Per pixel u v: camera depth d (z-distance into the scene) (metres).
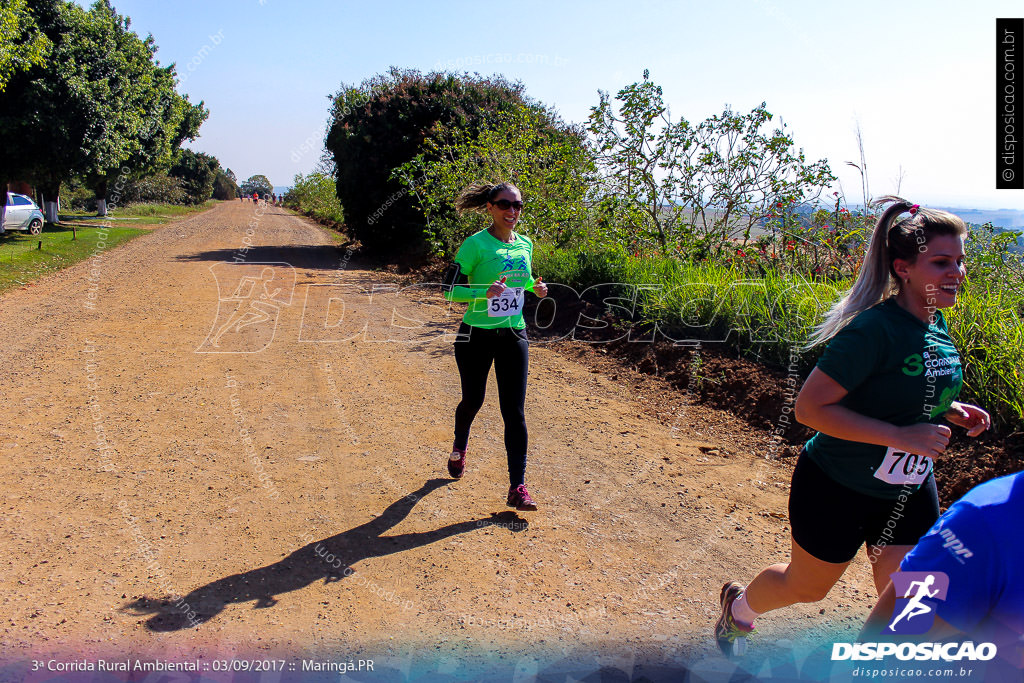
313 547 3.54
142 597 3.03
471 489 4.31
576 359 7.52
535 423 5.54
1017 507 1.39
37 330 8.32
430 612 3.00
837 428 2.01
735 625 2.59
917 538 2.18
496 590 3.19
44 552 3.38
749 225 9.22
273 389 6.30
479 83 17.52
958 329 4.68
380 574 3.30
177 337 8.16
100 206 34.50
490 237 4.01
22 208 22.64
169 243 20.88
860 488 2.15
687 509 4.04
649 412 5.80
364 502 4.09
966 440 4.11
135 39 27.97
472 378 4.14
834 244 7.52
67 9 23.27
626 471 4.59
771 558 3.49
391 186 16.91
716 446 5.04
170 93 33.00
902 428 1.95
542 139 13.02
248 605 3.00
